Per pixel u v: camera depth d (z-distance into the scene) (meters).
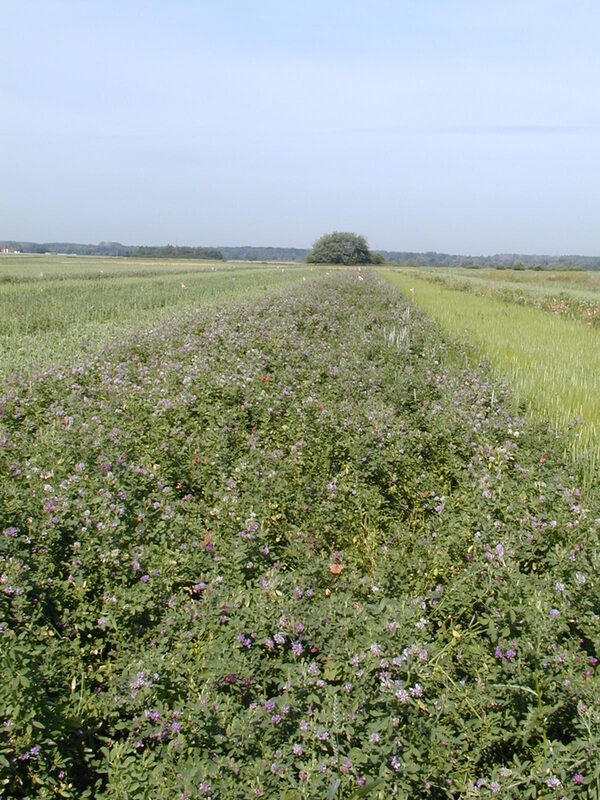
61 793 3.30
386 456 7.33
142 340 14.59
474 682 3.85
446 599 4.75
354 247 152.62
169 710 3.68
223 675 3.77
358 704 3.54
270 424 8.94
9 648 3.71
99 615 4.59
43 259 117.12
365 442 7.62
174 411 8.97
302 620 4.21
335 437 7.96
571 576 4.67
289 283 44.44
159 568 4.93
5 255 147.38
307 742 3.37
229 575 5.01
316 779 3.05
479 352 15.24
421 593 4.89
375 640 3.95
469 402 9.69
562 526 5.49
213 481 6.79
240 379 10.46
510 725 3.62
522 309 29.78
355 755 3.23
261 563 5.30
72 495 5.79
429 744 3.44
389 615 4.22
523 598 4.40
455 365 13.09
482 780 3.24
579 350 16.20
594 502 6.08
